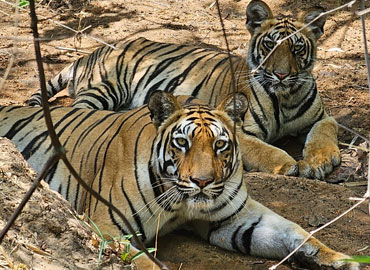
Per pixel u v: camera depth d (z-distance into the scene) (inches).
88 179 356.5
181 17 764.0
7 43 681.0
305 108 512.1
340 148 505.0
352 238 364.2
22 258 259.9
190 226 365.7
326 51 671.1
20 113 406.9
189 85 540.7
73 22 745.0
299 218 385.1
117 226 328.8
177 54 563.2
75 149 371.9
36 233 274.5
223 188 321.7
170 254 346.9
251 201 356.2
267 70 493.4
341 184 451.5
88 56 596.7
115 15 764.0
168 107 333.1
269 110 504.4
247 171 478.0
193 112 333.1
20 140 392.5
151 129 341.7
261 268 334.0
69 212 297.0
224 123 334.6
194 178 311.0
